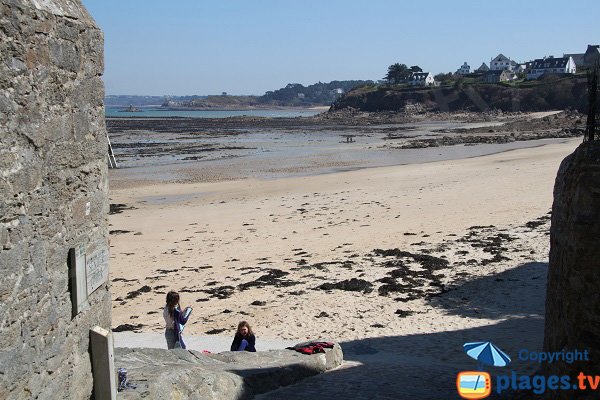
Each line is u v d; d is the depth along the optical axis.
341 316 14.75
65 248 5.26
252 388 8.02
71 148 5.36
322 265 20.03
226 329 14.09
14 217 4.43
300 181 41.47
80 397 5.57
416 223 25.94
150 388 6.26
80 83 5.54
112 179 44.53
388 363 10.43
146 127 113.94
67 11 5.30
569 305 6.24
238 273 19.83
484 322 13.56
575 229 6.09
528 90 129.88
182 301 16.95
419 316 14.39
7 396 4.33
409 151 61.62
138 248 24.12
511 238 21.91
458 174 40.41
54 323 5.05
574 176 6.37
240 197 35.75
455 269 18.61
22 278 4.54
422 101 148.50
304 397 7.99
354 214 28.64
